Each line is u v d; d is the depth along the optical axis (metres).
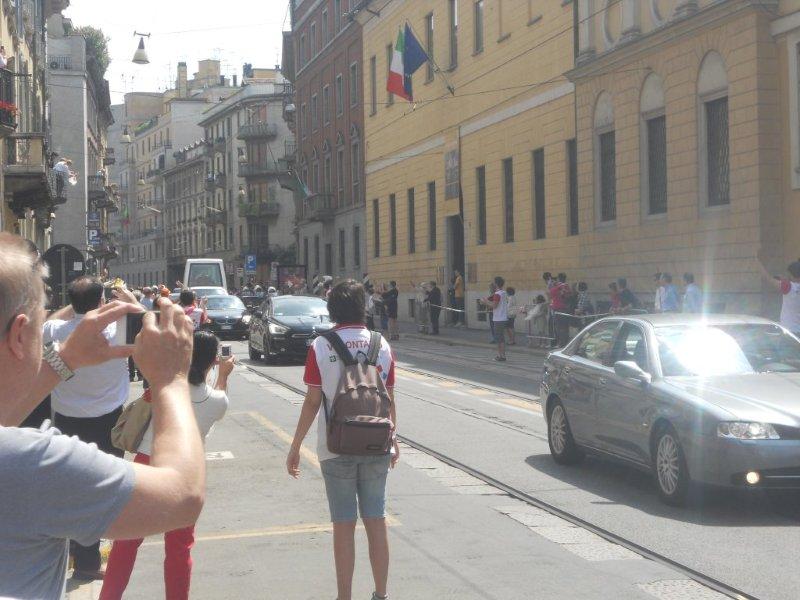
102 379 6.60
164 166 107.19
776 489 7.84
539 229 31.75
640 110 24.72
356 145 51.47
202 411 5.61
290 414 14.80
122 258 123.81
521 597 5.98
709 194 22.27
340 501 5.61
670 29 22.83
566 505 8.52
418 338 34.19
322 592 6.14
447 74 38.59
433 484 9.51
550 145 30.33
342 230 53.97
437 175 40.12
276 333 23.48
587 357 10.22
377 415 5.54
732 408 8.00
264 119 82.94
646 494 8.98
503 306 23.91
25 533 1.78
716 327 9.46
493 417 14.11
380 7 45.88
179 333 2.15
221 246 91.44
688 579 6.32
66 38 54.03
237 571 6.62
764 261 20.19
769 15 20.09
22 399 2.00
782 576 6.34
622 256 25.69
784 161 20.14
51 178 27.59
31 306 1.95
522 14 31.97
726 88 21.30
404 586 6.24
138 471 1.90
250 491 9.23
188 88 117.00
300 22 60.97
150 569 6.79
